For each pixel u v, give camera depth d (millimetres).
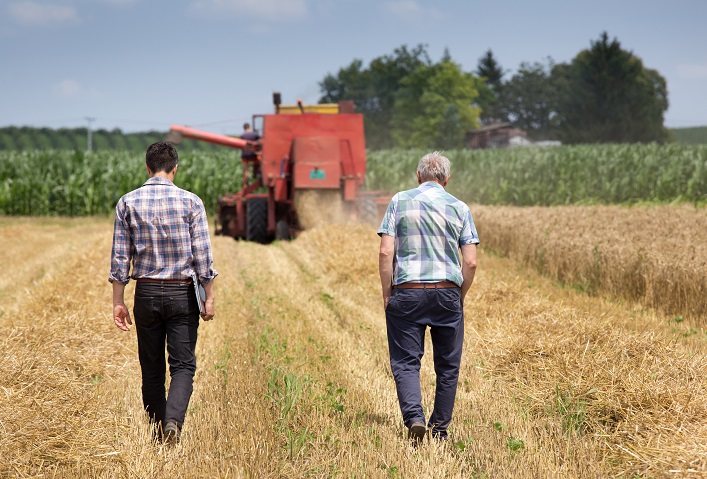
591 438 14750
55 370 16125
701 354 19469
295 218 55062
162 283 14195
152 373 14836
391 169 88750
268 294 32188
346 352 22031
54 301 26609
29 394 14461
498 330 22016
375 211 52469
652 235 36625
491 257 41625
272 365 20016
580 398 16328
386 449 14109
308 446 14289
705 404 14844
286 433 14727
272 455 13695
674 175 75938
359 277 35125
